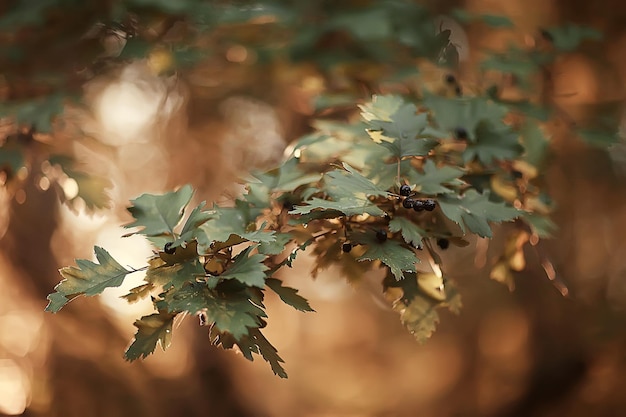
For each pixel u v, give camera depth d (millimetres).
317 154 1143
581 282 2686
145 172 2285
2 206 1944
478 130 1164
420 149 1060
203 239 1005
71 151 1418
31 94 1395
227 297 985
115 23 1427
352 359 3916
